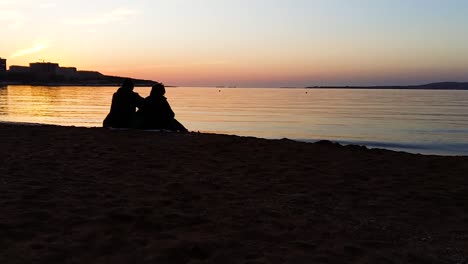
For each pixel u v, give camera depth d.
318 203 5.07
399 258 3.48
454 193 5.61
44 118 36.75
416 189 5.82
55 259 3.20
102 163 7.03
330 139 24.73
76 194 5.05
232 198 5.16
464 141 23.70
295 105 84.38
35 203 4.57
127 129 11.50
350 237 3.95
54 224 3.97
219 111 57.81
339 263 3.32
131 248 3.47
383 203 5.12
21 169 6.31
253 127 33.38
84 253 3.34
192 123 36.50
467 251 3.68
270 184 5.93
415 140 24.36
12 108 51.25
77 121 34.00
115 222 4.09
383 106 84.81
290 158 7.91
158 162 7.27
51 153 7.76
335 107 76.94
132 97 11.92
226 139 10.05
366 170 7.00
